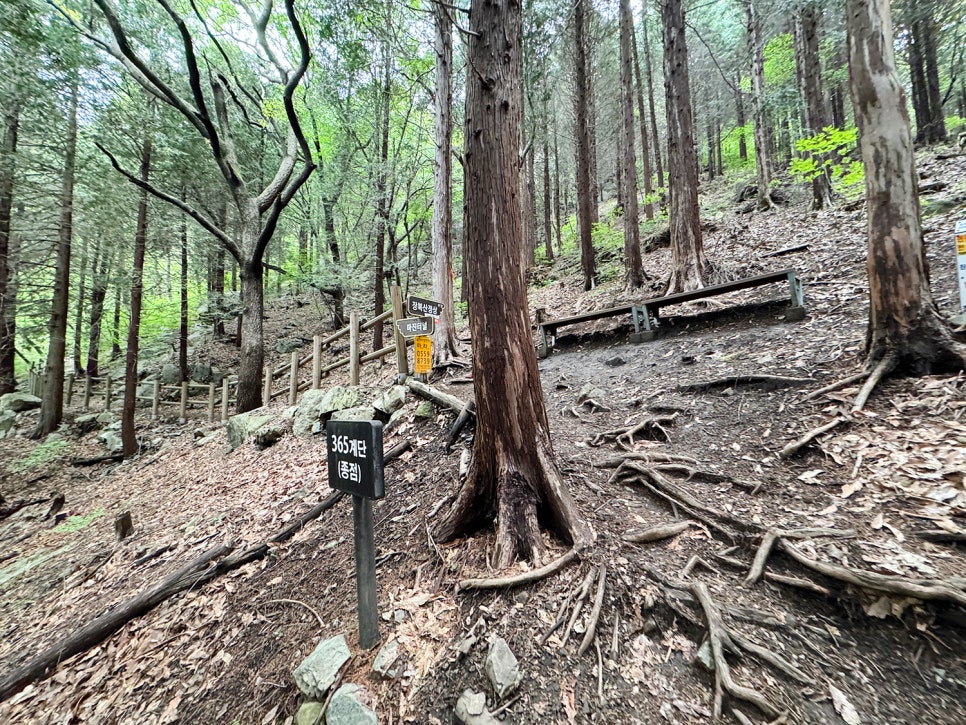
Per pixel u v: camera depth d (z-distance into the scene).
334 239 13.08
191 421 10.66
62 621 3.63
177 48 9.35
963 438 2.27
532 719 1.64
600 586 2.08
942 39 12.76
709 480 2.72
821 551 1.95
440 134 6.58
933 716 1.37
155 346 15.48
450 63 6.55
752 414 3.28
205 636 2.78
